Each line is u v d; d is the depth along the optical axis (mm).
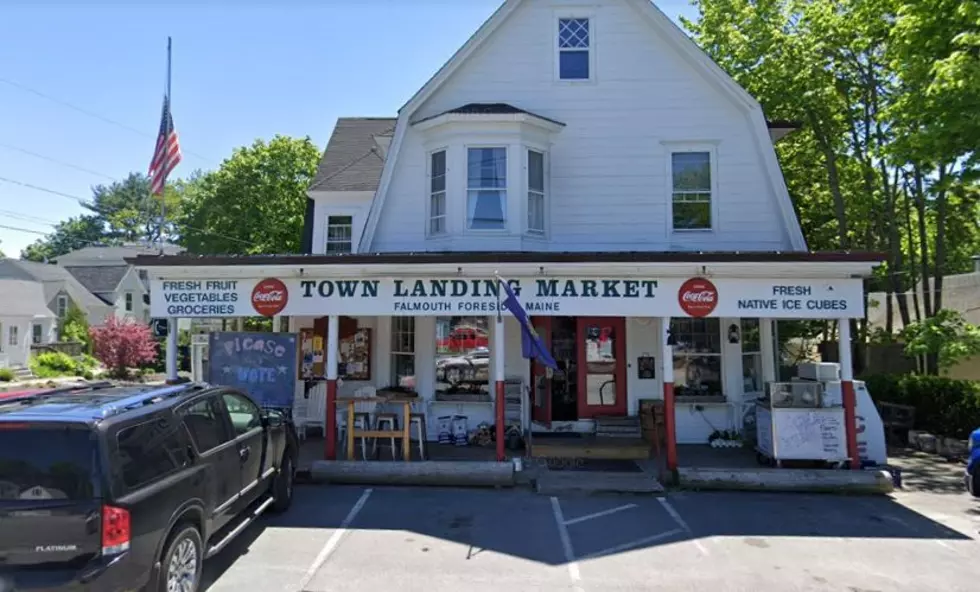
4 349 33375
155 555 4512
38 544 4082
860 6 12766
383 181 12500
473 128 12031
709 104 12672
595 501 8250
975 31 9500
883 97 15852
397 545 6547
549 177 12531
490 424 11828
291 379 10266
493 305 9625
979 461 8219
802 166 19328
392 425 10328
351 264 9383
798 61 15320
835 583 5637
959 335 12305
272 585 5516
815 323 19453
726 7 17734
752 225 12438
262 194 29922
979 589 5527
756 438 10812
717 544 6641
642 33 12773
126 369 33000
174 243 62406
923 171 13867
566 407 12141
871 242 18359
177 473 4965
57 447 4246
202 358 15594
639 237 12445
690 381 12086
